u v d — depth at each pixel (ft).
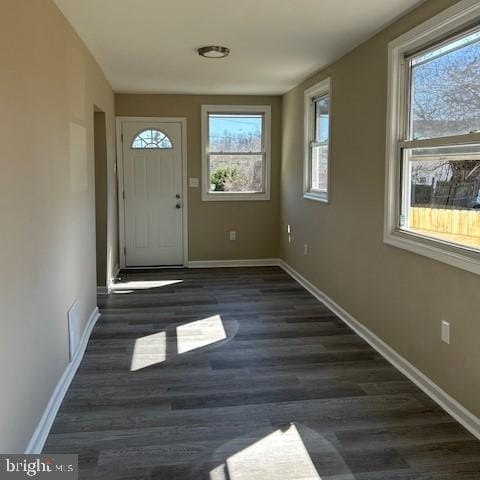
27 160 7.79
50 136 9.39
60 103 10.33
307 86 18.67
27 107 7.82
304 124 19.16
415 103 11.18
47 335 8.97
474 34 9.06
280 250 23.67
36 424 8.19
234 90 21.56
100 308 16.37
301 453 8.06
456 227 9.66
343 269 15.19
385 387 10.50
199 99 22.63
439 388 9.84
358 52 13.78
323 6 10.60
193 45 13.88
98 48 14.12
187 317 15.43
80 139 12.72
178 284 19.88
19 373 7.25
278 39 13.17
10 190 6.91
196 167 23.06
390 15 11.18
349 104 14.52
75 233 11.87
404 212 11.68
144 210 23.02
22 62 7.58
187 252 23.50
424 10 10.30
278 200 23.70
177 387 10.49
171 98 22.48
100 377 10.95
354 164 14.20
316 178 18.65
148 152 22.67
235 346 12.92
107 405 9.65
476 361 8.67
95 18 11.27
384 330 12.36
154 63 16.07
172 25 11.97
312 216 18.40
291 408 9.57
